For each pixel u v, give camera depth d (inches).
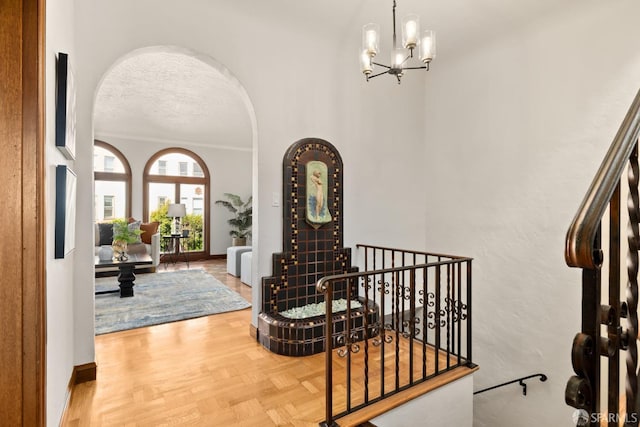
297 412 73.1
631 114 42.6
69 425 67.8
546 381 118.1
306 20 118.0
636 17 99.1
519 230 127.7
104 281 200.1
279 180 120.7
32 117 46.6
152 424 68.4
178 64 144.2
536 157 122.5
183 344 109.0
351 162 139.1
